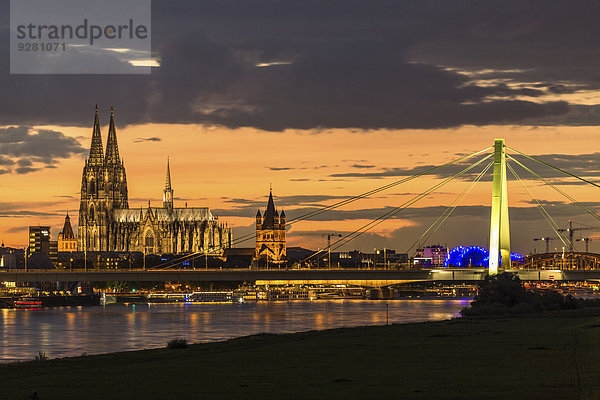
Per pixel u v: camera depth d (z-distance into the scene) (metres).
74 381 106.19
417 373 107.62
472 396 89.44
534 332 161.50
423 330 174.38
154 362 127.88
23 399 92.56
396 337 159.88
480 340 148.88
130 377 109.06
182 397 91.75
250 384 100.38
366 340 155.00
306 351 137.62
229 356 132.38
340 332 177.88
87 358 137.00
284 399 89.50
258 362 123.25
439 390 93.50
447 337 156.62
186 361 126.88
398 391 93.31
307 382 101.25
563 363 113.50
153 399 91.06
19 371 121.00
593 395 87.19
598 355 119.19
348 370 112.19
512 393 90.44
